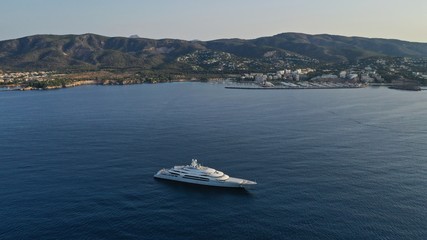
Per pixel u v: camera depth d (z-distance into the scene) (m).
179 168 137.62
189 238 95.69
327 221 102.88
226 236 96.50
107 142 186.75
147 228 100.44
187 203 116.19
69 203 114.94
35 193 122.25
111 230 99.19
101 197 119.56
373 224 101.00
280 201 115.81
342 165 147.75
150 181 134.00
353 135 198.50
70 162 154.38
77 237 95.88
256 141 185.38
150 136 198.62
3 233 97.62
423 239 93.94
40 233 97.56
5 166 149.50
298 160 154.38
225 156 161.12
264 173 139.88
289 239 94.56
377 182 129.62
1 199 117.50
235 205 114.31
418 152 165.75
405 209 109.19
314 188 124.81
